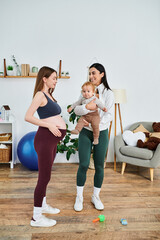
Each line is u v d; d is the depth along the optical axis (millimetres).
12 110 3840
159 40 3957
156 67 3998
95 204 2303
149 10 3893
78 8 3777
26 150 3266
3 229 1917
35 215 1952
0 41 3705
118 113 4004
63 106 3902
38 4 3705
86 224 2021
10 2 3658
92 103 2098
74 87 3889
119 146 3426
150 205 2396
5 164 3785
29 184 2896
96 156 2238
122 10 3855
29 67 3779
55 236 1841
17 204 2354
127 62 3943
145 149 3207
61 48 3809
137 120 4051
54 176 3232
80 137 2246
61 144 3789
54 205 2361
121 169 3623
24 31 3727
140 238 1836
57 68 3836
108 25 3854
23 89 3818
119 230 1939
